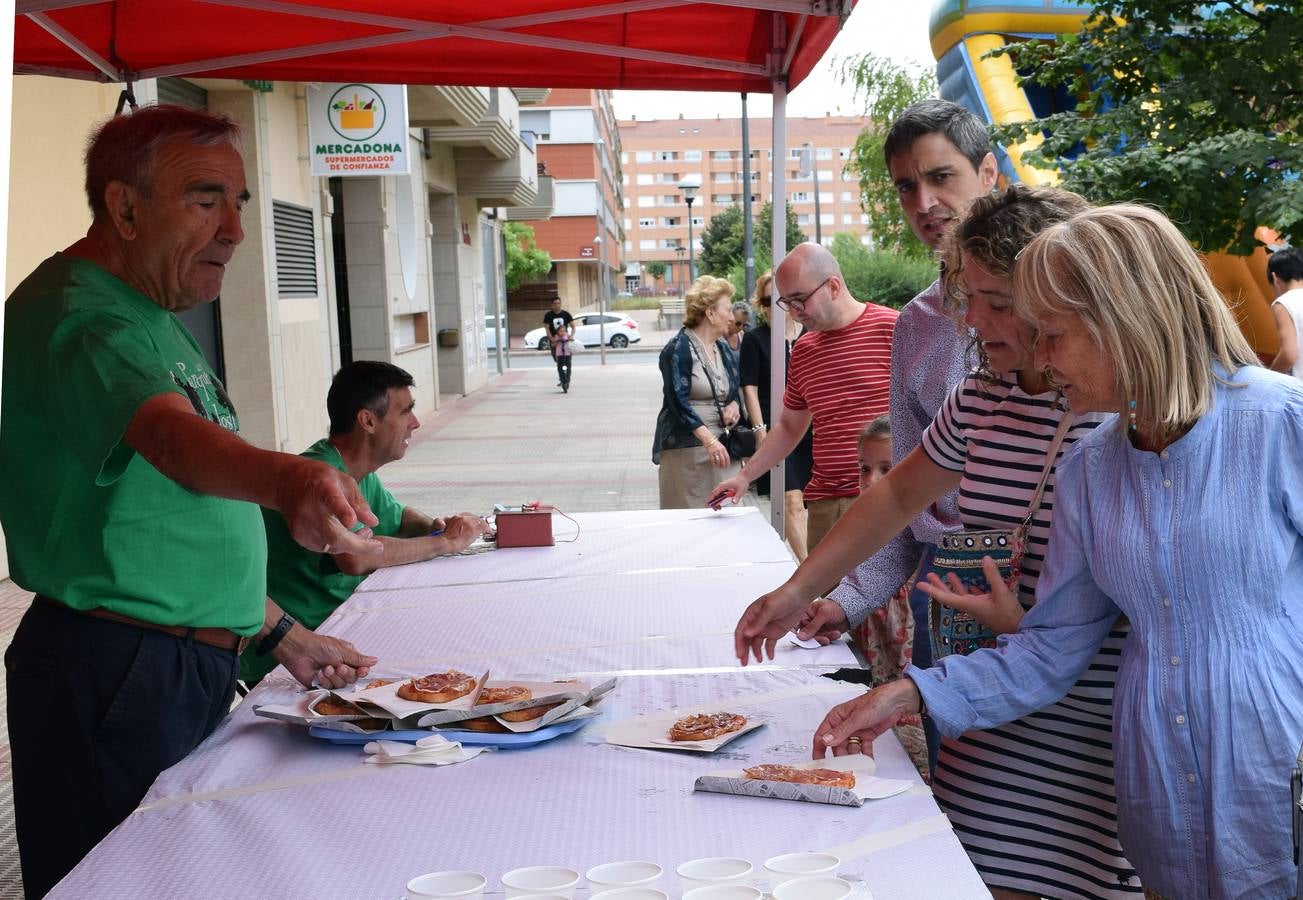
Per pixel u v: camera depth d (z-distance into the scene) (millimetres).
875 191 23406
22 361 2256
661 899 1369
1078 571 2027
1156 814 1885
